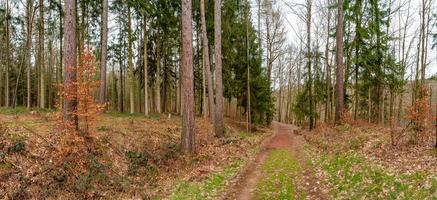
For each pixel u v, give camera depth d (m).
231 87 31.44
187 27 14.05
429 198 6.26
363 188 7.99
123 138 13.21
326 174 10.45
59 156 9.61
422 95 11.89
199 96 38.56
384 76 25.56
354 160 10.77
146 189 9.61
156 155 12.51
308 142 20.53
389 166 9.11
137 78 39.09
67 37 11.30
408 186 7.16
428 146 10.75
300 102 32.81
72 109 11.16
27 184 8.09
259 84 31.12
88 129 12.37
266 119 39.75
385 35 24.95
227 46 28.75
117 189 9.28
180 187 9.78
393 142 11.62
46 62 40.75
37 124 12.37
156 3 25.05
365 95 29.95
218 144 17.69
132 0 22.94
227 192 9.48
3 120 12.54
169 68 36.09
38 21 26.50
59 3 22.59
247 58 29.44
